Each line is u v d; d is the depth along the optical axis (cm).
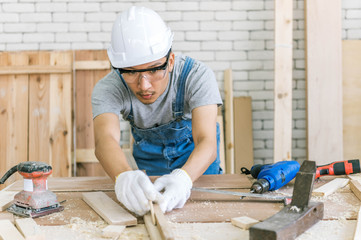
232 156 357
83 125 356
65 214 122
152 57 138
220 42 373
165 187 127
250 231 92
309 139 353
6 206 127
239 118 369
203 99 160
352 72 363
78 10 367
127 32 139
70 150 347
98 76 358
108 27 368
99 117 160
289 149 344
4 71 348
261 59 375
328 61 354
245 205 128
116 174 135
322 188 141
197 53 373
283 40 343
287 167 149
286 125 345
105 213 117
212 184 157
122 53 139
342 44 362
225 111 367
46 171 122
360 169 159
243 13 371
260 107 377
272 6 370
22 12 366
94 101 165
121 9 367
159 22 144
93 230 107
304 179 109
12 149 348
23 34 367
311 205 108
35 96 351
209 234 103
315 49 355
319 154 353
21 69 348
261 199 135
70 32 368
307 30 355
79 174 356
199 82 163
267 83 376
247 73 376
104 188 153
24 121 349
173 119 184
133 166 205
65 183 161
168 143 204
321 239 98
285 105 344
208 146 146
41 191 123
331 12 354
